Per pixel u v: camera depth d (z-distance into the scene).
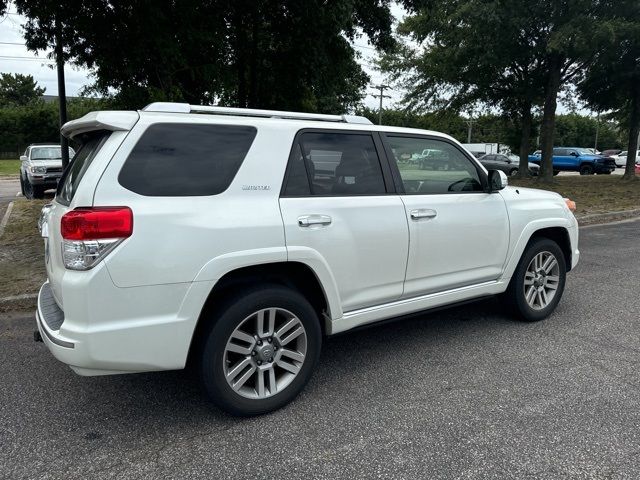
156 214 2.77
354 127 3.68
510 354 4.13
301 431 3.02
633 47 18.14
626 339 4.44
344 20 10.72
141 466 2.70
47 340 2.85
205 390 3.03
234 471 2.65
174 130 2.94
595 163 31.12
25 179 15.73
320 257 3.30
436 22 18.80
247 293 3.06
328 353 4.21
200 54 9.89
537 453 2.77
